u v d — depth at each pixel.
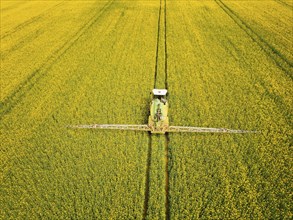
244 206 11.39
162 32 28.84
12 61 24.47
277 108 16.88
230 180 12.49
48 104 18.38
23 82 21.19
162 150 14.42
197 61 22.83
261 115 16.23
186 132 15.40
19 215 11.52
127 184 12.65
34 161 14.02
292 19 31.02
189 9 35.69
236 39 26.38
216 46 25.20
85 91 19.48
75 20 34.00
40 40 28.75
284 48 23.98
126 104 17.67
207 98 18.14
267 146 14.05
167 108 16.19
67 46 26.83
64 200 11.94
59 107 17.91
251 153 13.69
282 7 35.53
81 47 26.41
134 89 19.22
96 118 16.59
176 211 11.42
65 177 12.90
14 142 15.31
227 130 14.98
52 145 14.80
